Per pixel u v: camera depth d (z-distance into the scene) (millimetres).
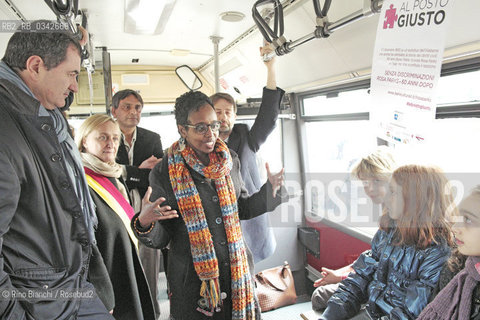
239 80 4027
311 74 2936
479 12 1490
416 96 984
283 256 3051
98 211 1846
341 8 2045
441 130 2068
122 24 2781
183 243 1625
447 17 866
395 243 1554
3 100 1112
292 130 3549
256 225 2246
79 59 1266
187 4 2354
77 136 2084
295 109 3523
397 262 1542
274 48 2037
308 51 2684
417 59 971
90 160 1960
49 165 1220
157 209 1437
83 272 1426
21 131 1148
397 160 1211
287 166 3574
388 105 1116
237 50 3457
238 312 1618
